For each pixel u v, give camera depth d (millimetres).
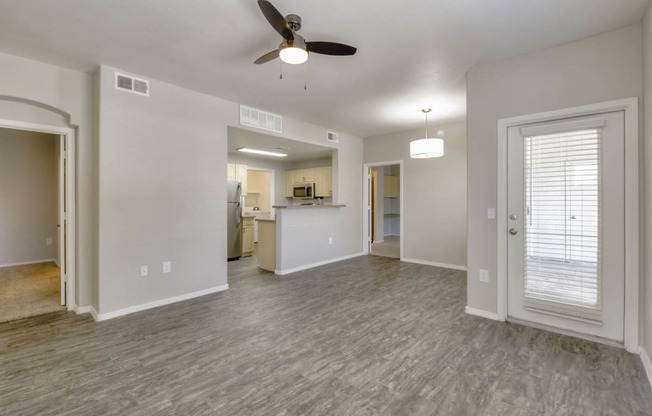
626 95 2404
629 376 2064
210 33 2506
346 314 3215
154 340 2617
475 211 3170
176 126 3600
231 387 1964
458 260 5359
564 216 2701
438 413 1724
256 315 3195
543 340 2598
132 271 3270
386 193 10203
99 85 3055
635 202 2363
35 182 5656
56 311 3273
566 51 2658
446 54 2861
